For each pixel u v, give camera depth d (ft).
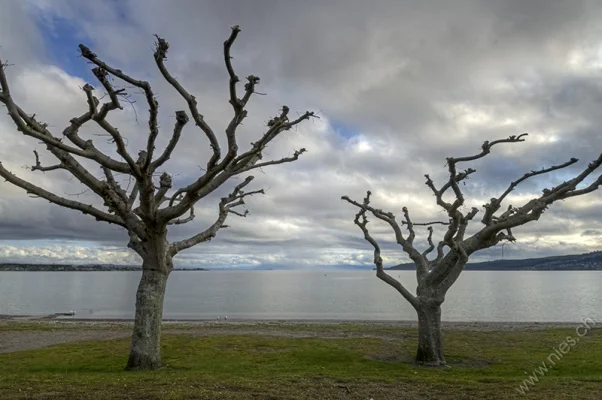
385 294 349.61
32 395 37.47
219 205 67.00
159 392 38.58
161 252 54.34
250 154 51.03
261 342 82.58
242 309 217.36
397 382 46.73
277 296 325.01
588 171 59.11
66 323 131.95
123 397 36.88
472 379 49.47
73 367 58.23
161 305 55.83
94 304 242.37
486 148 58.75
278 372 53.52
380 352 74.18
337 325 124.26
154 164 49.65
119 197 53.88
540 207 58.75
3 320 145.48
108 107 44.34
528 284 515.50
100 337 95.25
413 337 94.22
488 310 207.92
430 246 76.89
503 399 39.52
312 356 68.69
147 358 54.03
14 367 58.85
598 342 84.89
